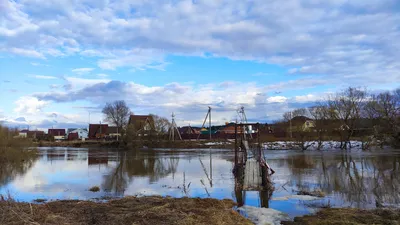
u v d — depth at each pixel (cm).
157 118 8119
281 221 1080
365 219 1033
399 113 5353
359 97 5819
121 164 3228
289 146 5756
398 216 1048
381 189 1662
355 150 4941
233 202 1379
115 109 8969
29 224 936
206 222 980
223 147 6297
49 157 4256
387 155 3753
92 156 4422
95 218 1020
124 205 1248
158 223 956
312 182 1905
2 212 1059
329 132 5928
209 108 7475
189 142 6912
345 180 1966
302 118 8638
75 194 1634
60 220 998
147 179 2134
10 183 2011
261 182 1825
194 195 1578
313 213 1177
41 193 1670
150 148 6706
